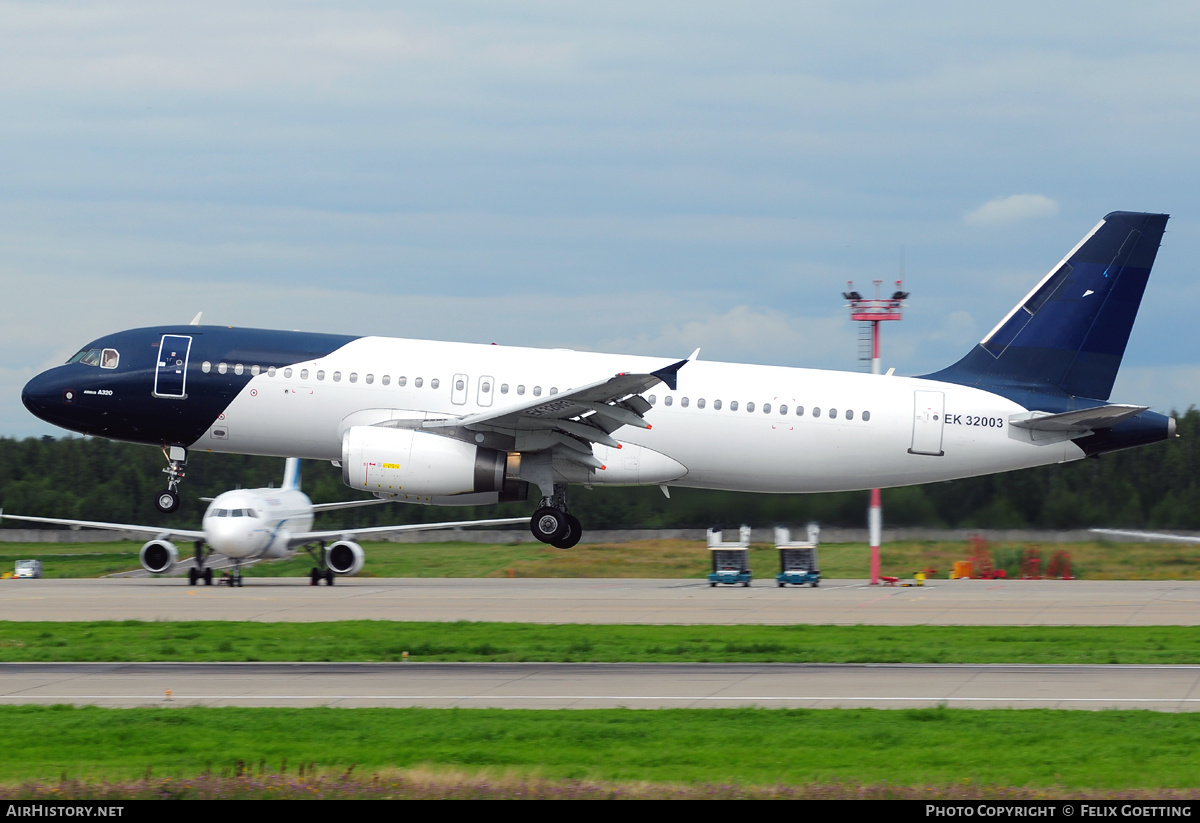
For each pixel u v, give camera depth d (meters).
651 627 97.31
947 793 45.22
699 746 53.78
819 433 132.38
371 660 81.00
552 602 120.44
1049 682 72.75
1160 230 136.88
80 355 130.62
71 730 56.47
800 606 117.25
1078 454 137.38
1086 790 46.41
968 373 137.62
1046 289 137.38
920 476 136.12
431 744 54.00
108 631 93.12
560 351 132.88
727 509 190.88
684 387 131.75
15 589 136.00
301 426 128.75
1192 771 49.75
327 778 46.84
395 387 127.69
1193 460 193.00
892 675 75.44
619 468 131.25
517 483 125.00
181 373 127.88
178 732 56.19
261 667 77.88
